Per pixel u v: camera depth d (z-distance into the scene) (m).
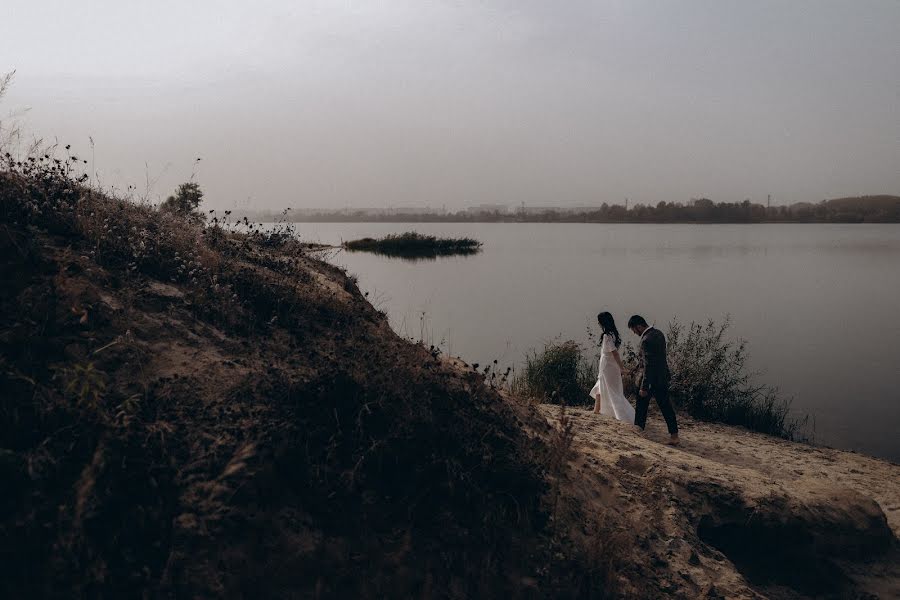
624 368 11.92
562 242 108.50
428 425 4.15
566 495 4.54
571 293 32.19
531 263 54.97
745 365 16.09
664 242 111.62
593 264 54.84
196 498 3.19
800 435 10.48
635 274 45.28
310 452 3.65
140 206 6.14
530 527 4.04
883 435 10.52
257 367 4.19
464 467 4.07
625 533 4.46
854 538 5.65
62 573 2.78
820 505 5.81
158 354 3.97
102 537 2.91
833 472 8.20
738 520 5.38
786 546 5.39
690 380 11.55
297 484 3.49
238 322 4.74
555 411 8.55
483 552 3.73
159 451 3.31
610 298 30.52
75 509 2.94
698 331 12.53
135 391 3.62
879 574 5.49
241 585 3.02
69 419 3.26
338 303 5.74
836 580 5.36
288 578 3.16
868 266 58.22
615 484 5.24
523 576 3.77
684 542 4.82
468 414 4.59
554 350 12.95
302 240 8.26
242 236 7.16
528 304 27.23
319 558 3.28
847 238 150.50
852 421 11.27
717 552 4.92
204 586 2.94
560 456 4.82
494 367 14.42
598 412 9.51
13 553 2.77
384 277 37.53
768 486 5.95
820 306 29.23
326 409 3.94
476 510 3.89
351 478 3.62
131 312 4.20
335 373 4.18
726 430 10.17
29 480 2.97
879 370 15.72
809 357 17.31
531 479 4.29
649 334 8.56
